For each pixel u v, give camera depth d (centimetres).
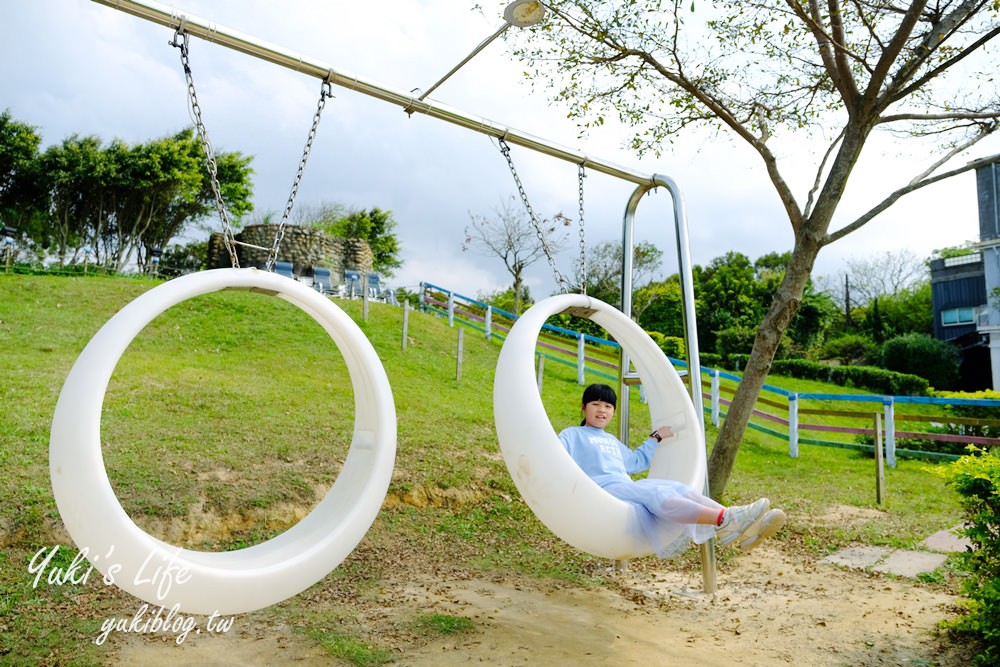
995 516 334
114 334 232
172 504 459
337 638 333
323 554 260
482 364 1272
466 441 718
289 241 2342
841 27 565
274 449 587
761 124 670
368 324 1338
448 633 344
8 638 321
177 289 248
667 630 363
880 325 3103
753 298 3006
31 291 1147
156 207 2848
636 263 2700
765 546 543
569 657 320
